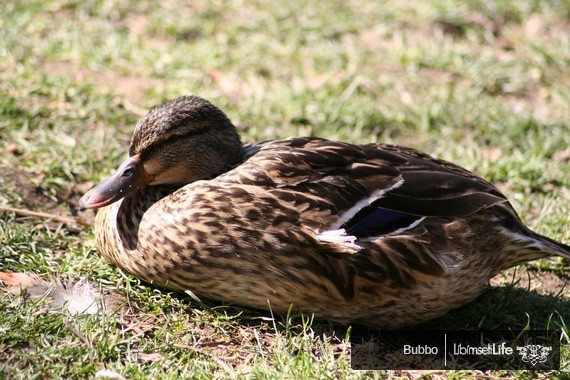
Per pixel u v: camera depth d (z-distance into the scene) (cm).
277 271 825
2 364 737
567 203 1143
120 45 1479
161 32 1573
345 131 1317
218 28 1599
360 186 858
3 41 1427
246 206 830
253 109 1339
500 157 1259
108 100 1304
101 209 934
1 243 939
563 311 924
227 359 794
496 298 942
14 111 1231
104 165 1159
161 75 1428
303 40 1587
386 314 862
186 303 877
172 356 786
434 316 881
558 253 886
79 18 1572
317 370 769
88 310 839
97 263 923
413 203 856
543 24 1728
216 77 1440
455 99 1418
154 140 913
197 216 833
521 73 1548
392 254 832
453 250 846
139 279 899
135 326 823
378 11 1683
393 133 1340
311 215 831
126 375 742
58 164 1120
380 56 1547
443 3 1714
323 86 1429
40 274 899
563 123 1380
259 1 1688
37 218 1017
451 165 939
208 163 941
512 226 888
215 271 836
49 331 788
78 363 750
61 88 1304
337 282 827
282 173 858
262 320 859
